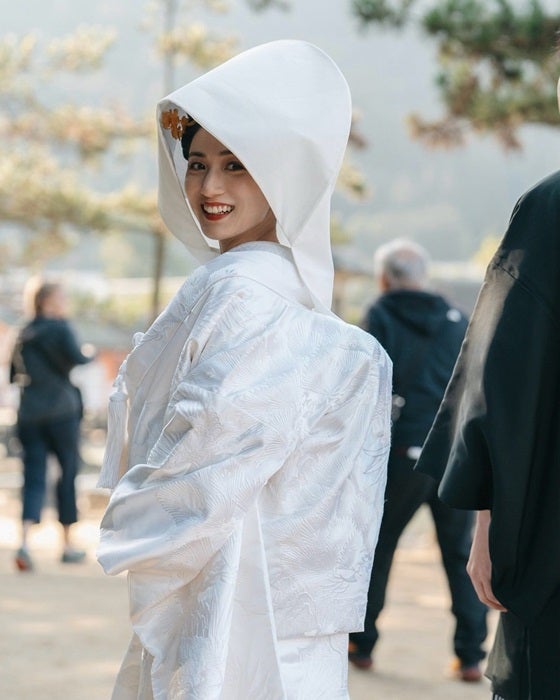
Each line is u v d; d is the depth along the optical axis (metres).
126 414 3.21
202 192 3.19
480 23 11.77
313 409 3.03
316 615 2.99
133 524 2.87
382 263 7.10
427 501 6.73
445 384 6.80
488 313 3.29
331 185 3.12
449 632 8.16
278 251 3.20
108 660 7.00
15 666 6.75
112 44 26.08
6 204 25.08
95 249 114.44
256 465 2.86
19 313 32.12
